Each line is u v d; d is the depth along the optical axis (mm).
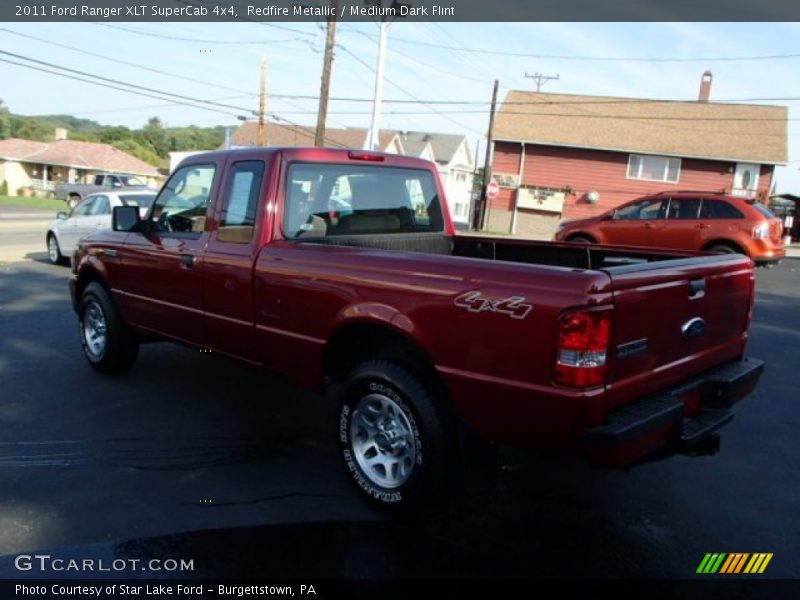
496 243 5352
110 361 5785
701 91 37125
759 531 3541
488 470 3518
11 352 6641
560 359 2838
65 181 60438
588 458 2879
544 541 3377
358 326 3678
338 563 3123
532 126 33562
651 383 3223
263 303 4184
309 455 4348
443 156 64875
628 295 2959
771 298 11547
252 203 4352
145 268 5176
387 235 4973
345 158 4676
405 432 3500
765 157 29812
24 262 14133
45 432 4590
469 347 3135
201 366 6277
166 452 4316
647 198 13773
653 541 3408
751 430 5070
